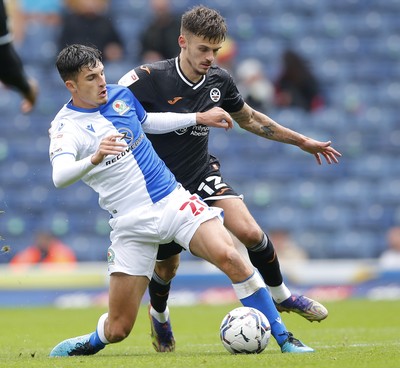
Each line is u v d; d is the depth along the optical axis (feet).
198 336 104.06
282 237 194.90
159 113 75.36
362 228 209.97
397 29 253.85
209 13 75.25
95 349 74.79
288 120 222.89
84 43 218.18
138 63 228.43
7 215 208.54
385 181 219.00
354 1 257.34
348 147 224.12
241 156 220.23
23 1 239.71
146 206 71.10
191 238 70.54
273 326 71.26
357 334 99.86
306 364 59.00
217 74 80.23
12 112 228.43
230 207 78.28
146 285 72.84
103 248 200.23
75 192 210.18
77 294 168.14
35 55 239.30
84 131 71.20
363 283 172.04
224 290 169.48
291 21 253.03
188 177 79.77
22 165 219.41
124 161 71.31
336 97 239.50
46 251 182.19
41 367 62.18
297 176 217.56
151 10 250.57
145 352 80.84
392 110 236.84
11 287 167.63
